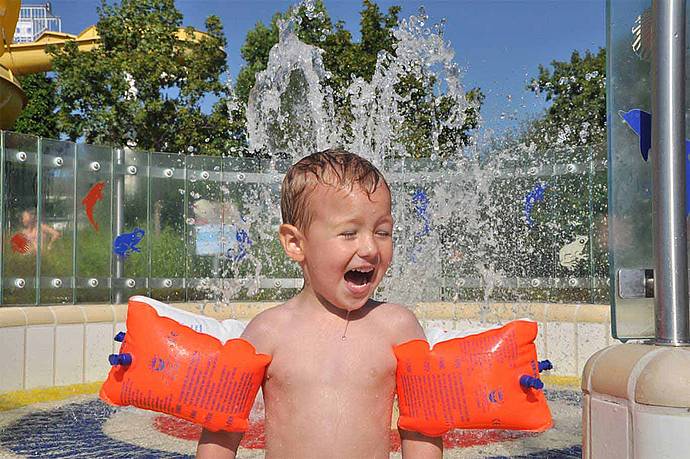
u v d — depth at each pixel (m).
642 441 1.72
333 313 2.17
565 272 7.15
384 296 7.18
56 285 6.36
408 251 7.37
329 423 2.04
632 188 2.09
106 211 6.81
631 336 2.04
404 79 7.89
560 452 3.63
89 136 17.66
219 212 7.50
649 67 2.10
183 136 17.89
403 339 2.19
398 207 7.44
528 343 2.14
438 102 8.23
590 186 7.02
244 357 2.08
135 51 17.81
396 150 7.88
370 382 2.10
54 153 6.43
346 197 2.03
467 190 7.56
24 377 5.75
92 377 6.26
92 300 6.64
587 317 6.35
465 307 7.20
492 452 3.64
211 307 7.24
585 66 15.56
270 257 7.66
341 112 7.36
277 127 7.17
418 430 2.10
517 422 2.07
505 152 7.59
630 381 1.76
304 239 2.11
